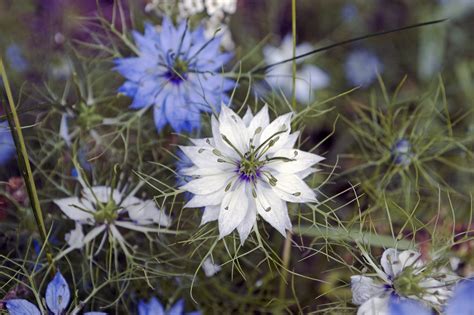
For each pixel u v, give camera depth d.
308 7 0.49
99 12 0.40
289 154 0.33
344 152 0.43
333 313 0.36
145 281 0.38
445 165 0.41
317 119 0.44
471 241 0.36
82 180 0.36
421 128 0.42
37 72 0.42
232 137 0.33
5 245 0.38
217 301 0.39
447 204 0.41
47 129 0.39
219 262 0.38
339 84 0.47
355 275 0.34
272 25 0.48
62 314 0.34
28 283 0.37
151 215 0.36
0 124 0.38
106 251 0.36
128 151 0.39
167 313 0.37
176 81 0.37
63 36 0.43
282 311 0.39
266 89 0.42
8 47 0.42
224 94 0.37
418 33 0.48
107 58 0.40
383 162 0.40
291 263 0.39
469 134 0.42
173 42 0.37
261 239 0.35
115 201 0.36
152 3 0.42
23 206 0.38
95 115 0.38
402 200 0.40
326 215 0.34
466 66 0.47
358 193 0.40
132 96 0.37
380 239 0.36
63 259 0.38
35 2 0.44
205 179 0.33
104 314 0.34
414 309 0.33
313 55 0.47
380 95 0.46
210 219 0.33
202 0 0.41
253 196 0.33
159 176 0.38
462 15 0.48
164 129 0.39
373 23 0.49
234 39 0.46
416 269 0.34
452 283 0.34
